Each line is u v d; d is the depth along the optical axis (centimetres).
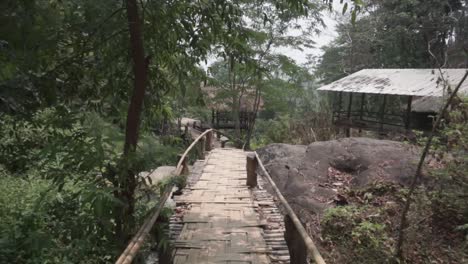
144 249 379
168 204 561
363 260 568
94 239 326
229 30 387
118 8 339
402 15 1770
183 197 646
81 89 387
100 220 313
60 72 350
